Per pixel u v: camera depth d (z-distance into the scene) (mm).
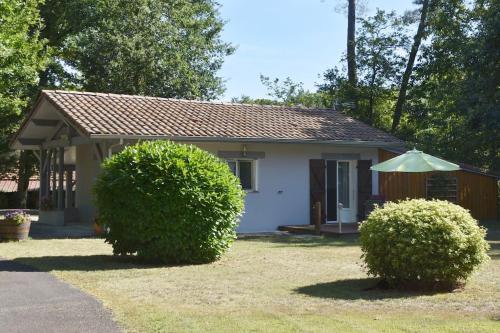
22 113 29234
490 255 12906
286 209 20172
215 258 12211
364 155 21656
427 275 8789
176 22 34875
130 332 6387
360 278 10047
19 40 20984
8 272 10461
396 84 31938
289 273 10578
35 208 40156
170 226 11648
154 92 33156
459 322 6809
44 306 7648
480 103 23609
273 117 21734
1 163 33750
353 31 32156
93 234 17281
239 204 12492
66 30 32062
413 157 17844
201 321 6855
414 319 6980
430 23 30281
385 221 9164
